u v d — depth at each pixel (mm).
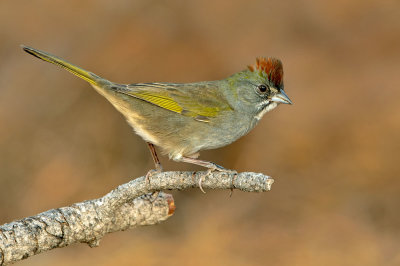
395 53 14117
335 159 12742
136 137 13734
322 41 14516
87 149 13625
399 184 12328
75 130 13742
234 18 14836
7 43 14875
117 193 6488
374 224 11711
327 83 13523
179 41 14344
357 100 13156
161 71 13875
